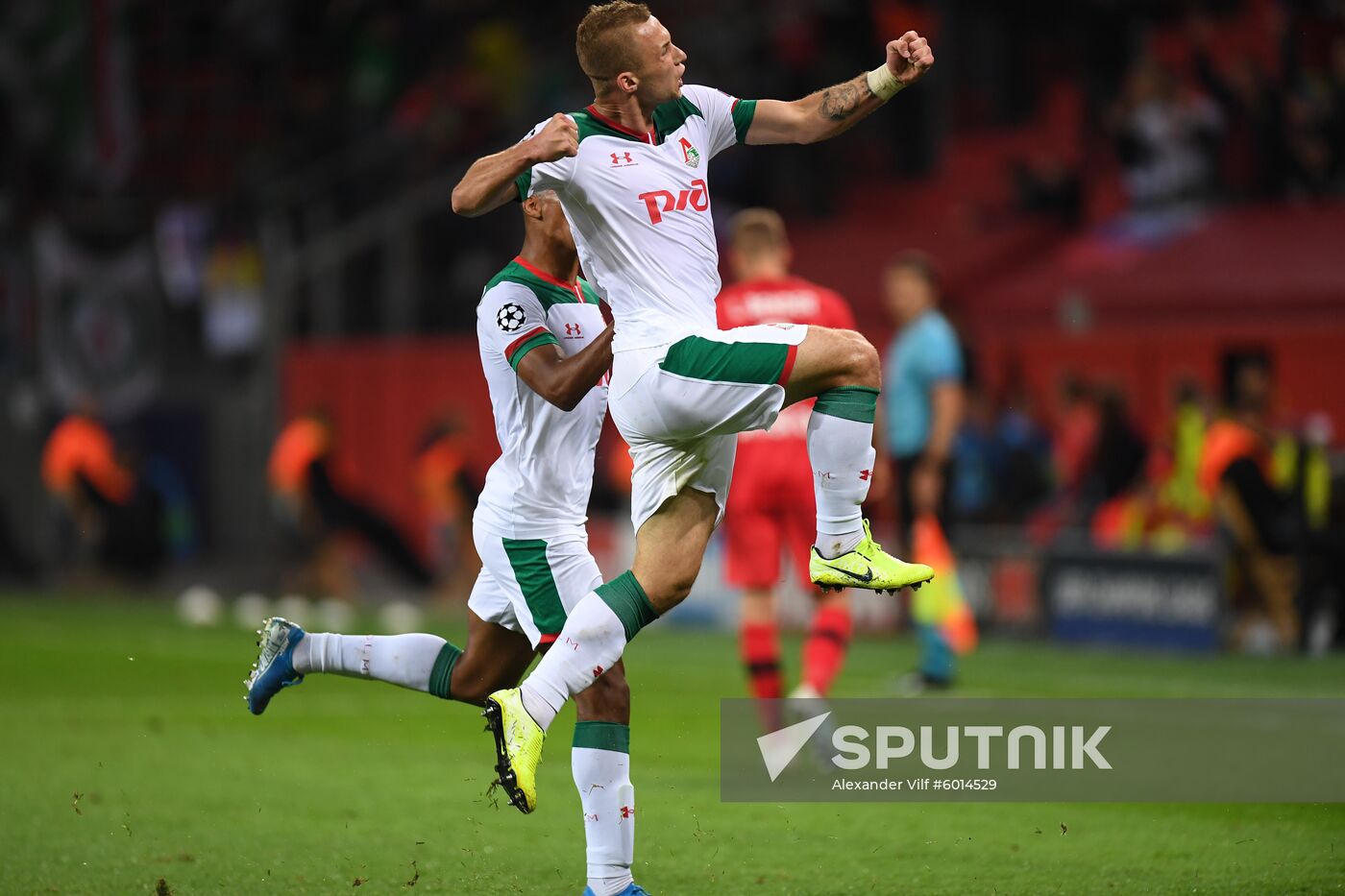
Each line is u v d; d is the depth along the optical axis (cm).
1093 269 5694
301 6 8225
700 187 1852
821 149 6944
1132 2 6294
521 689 1741
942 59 6869
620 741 1788
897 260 3662
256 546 6806
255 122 8188
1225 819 2309
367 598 6225
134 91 7994
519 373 1853
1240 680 3734
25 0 7988
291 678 2048
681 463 1812
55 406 7050
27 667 4203
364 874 2025
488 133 7394
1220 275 5303
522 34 7656
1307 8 5862
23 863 2081
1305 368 4959
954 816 2344
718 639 4822
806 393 1805
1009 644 4606
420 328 7106
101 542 6550
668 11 7644
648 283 1808
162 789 2589
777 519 2769
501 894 1928
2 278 7125
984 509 4991
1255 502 4238
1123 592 4456
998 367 5547
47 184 7894
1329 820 2303
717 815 2362
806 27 7006
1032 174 6250
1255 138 5728
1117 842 2164
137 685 3881
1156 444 5109
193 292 6938
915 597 3578
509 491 1931
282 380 6775
